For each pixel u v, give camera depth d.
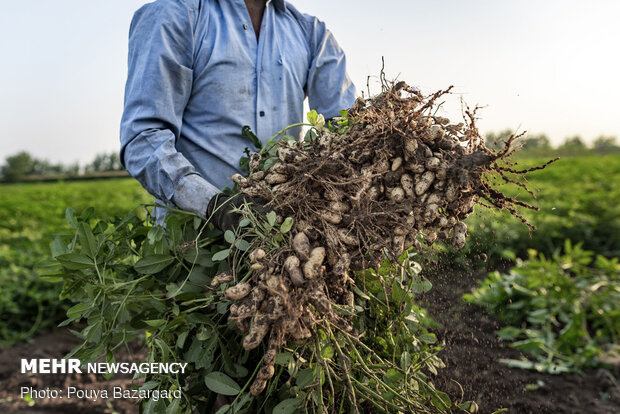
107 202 12.04
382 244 1.36
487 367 3.19
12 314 4.68
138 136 1.67
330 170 1.40
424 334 1.85
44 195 14.66
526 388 3.16
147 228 1.68
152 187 1.65
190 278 1.56
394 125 1.38
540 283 4.43
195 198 1.56
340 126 1.72
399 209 1.37
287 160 1.44
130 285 1.62
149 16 1.75
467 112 1.47
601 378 3.43
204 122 1.82
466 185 1.35
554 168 17.83
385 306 1.73
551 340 3.89
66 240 1.83
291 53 1.96
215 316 1.58
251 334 1.25
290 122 1.95
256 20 1.94
